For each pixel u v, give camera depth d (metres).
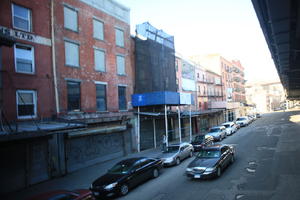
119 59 20.61
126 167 11.19
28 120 13.07
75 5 16.72
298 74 21.20
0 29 12.19
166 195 9.64
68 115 15.34
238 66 69.62
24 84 13.04
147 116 23.05
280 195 8.42
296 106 100.81
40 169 13.25
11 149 11.94
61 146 14.48
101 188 9.78
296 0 7.20
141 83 22.70
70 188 11.72
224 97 51.56
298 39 10.82
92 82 17.56
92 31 18.00
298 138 20.88
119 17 20.91
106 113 18.52
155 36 24.53
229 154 13.46
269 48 13.58
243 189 9.39
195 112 29.69
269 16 8.07
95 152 17.09
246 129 34.09
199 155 12.67
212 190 9.66
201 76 39.09
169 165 14.72
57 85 14.89
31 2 13.79
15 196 11.15
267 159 14.13
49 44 14.63
